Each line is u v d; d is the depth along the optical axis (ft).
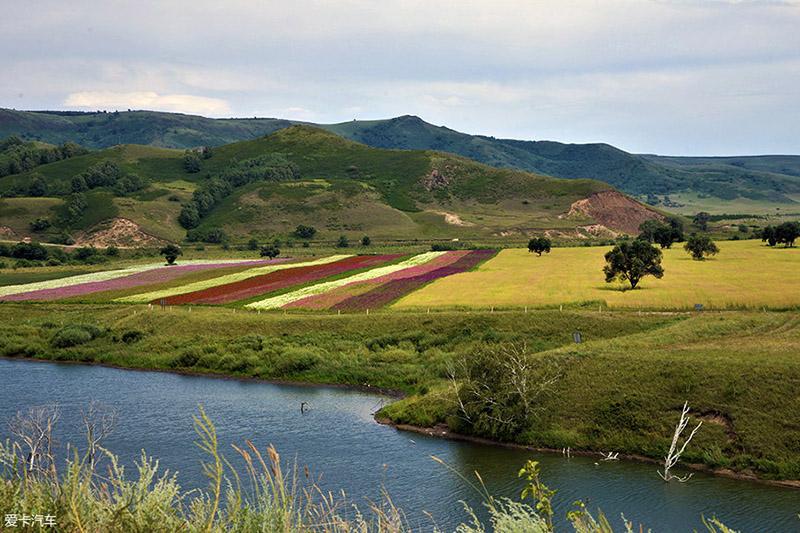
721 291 253.44
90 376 202.18
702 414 133.59
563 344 199.82
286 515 22.76
